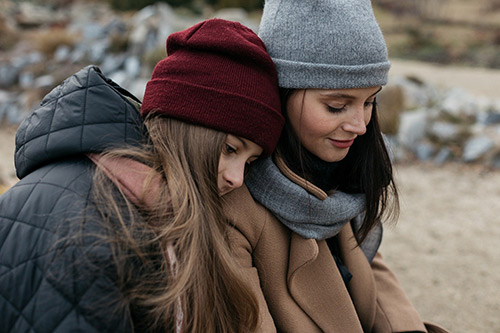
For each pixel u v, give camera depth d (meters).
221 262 0.96
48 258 0.82
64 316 0.81
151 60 8.41
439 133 6.05
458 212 4.36
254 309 1.02
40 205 0.87
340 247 1.40
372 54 1.02
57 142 0.91
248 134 0.95
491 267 3.37
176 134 0.95
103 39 9.71
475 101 7.10
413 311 1.47
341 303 1.26
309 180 1.17
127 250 0.85
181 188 0.92
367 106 1.12
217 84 0.94
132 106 1.02
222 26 1.00
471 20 22.05
